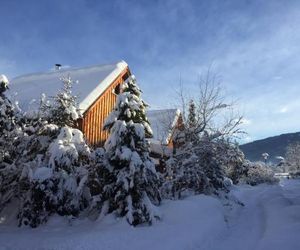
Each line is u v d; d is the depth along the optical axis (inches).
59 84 893.2
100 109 818.2
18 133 577.6
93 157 571.8
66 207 555.5
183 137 805.2
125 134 547.5
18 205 599.8
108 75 860.6
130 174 524.4
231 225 626.2
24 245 408.8
